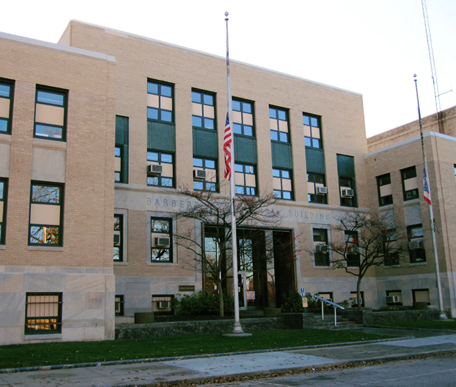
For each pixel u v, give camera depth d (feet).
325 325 79.66
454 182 107.34
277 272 105.50
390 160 114.42
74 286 57.93
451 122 132.77
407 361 47.29
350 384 35.37
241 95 102.37
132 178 85.81
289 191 105.70
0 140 57.06
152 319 70.38
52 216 58.90
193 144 94.58
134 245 83.51
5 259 54.70
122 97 87.81
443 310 92.17
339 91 119.55
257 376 38.96
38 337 54.80
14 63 59.67
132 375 37.52
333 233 109.29
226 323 70.33
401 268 108.88
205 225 87.92
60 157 60.29
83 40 85.40
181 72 95.45
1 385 33.60
